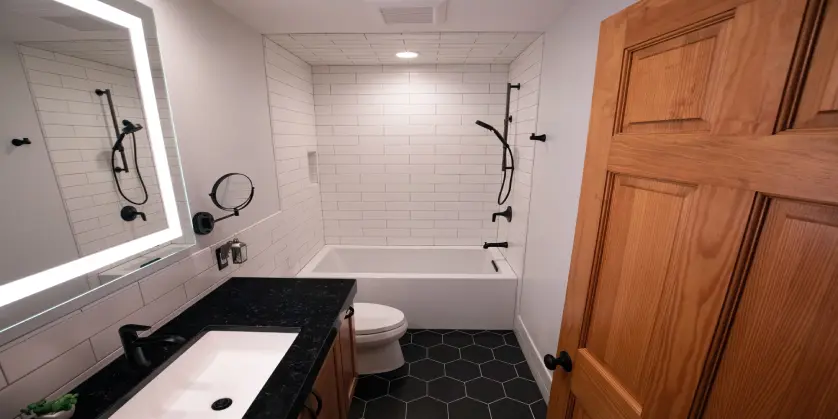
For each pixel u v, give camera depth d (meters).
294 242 2.38
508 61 2.63
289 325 1.13
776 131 0.43
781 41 0.42
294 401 0.80
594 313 0.84
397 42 2.12
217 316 1.19
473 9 1.59
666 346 0.61
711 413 0.54
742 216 0.47
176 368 0.95
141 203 1.07
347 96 2.80
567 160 1.55
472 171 2.94
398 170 2.95
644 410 0.66
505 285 2.42
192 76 1.31
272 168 2.04
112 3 0.96
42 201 0.79
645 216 0.66
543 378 1.84
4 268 0.71
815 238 0.40
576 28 1.47
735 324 0.50
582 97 1.40
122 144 1.01
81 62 0.88
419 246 3.09
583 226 0.87
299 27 1.81
